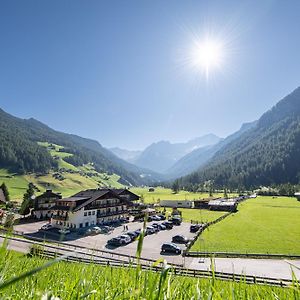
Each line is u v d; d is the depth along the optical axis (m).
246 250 39.91
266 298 1.50
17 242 19.31
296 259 33.78
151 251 39.31
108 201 64.94
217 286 1.26
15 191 163.12
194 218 77.88
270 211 87.00
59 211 55.78
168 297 0.98
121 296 1.31
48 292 0.92
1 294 1.35
